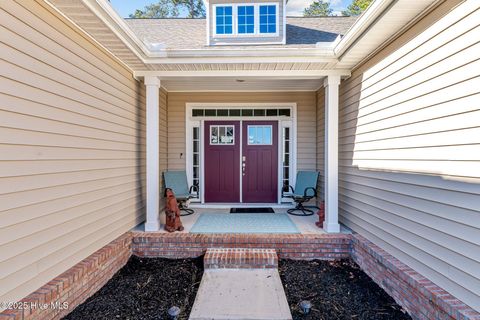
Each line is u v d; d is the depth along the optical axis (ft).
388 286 8.90
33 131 6.68
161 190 17.24
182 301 8.66
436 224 7.13
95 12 7.66
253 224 13.79
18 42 6.22
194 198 18.92
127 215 12.26
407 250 8.37
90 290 8.70
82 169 8.70
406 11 7.41
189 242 11.91
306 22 19.65
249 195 18.94
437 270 7.09
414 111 8.01
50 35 7.25
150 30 18.35
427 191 7.47
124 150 11.87
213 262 10.52
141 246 12.00
